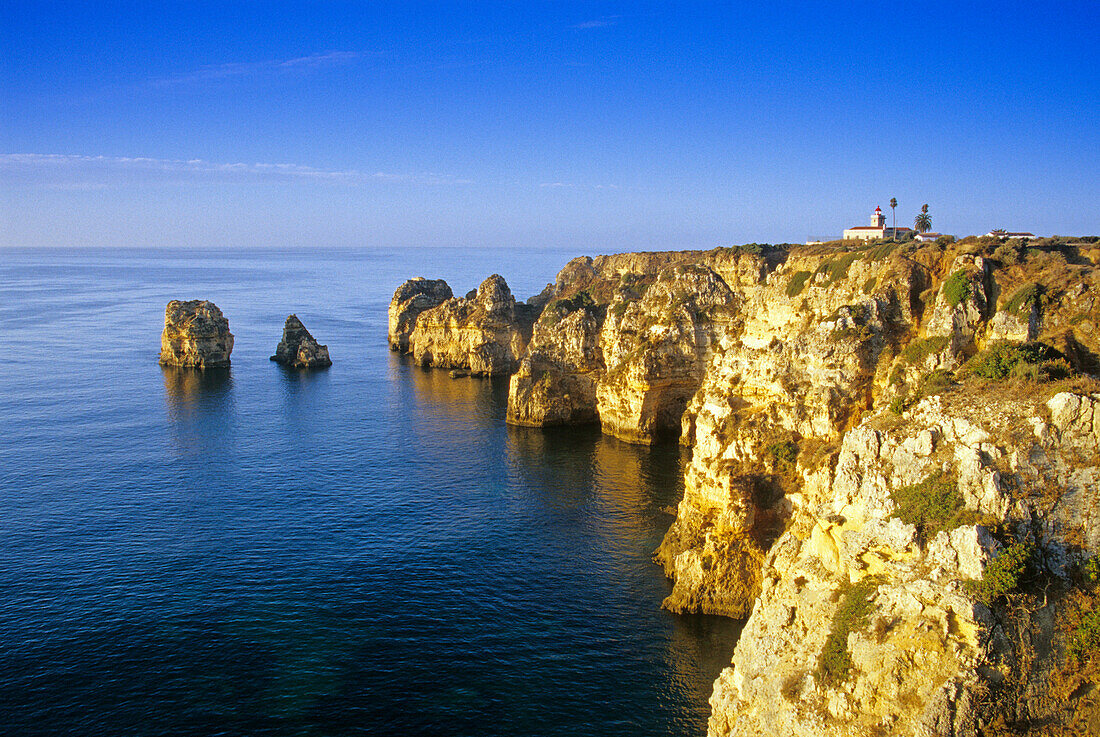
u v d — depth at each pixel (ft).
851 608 109.40
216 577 208.13
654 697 155.12
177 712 150.41
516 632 179.93
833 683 105.19
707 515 202.59
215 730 145.18
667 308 366.22
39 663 166.40
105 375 517.14
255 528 243.40
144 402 434.71
